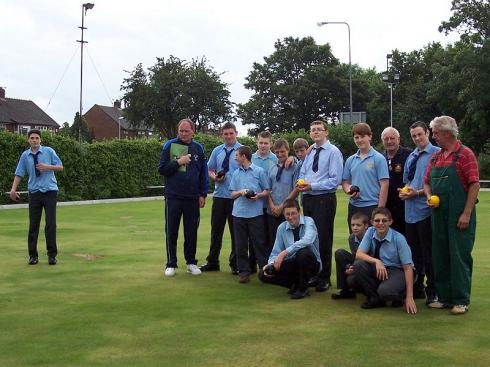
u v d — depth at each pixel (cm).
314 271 643
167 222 768
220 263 868
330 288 689
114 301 621
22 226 1361
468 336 489
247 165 730
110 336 496
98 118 8000
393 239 590
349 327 519
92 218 1571
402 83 5266
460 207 549
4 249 996
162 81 5088
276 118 5847
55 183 863
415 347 461
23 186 2070
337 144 3303
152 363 430
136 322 539
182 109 5128
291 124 5859
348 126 3397
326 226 673
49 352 455
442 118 559
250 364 426
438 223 562
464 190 550
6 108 6475
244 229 725
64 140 2241
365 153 656
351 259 625
